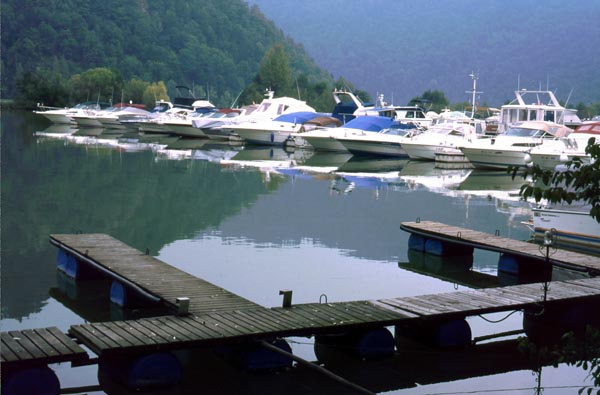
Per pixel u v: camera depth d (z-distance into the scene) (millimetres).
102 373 10539
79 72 122562
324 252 18422
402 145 41188
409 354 11773
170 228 20766
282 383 10531
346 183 31219
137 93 102875
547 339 12594
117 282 13391
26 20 123000
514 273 16812
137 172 32875
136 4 158625
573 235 18453
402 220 22938
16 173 30922
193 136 56219
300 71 176250
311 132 45031
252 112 56375
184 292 12359
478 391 10633
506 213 24500
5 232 19391
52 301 13805
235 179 31562
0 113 83562
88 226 20609
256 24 193000
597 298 12891
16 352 9422
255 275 16062
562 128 38562
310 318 11094
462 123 46125
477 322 13430
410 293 15109
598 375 7766
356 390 9844
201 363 11008
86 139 50938
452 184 31875
